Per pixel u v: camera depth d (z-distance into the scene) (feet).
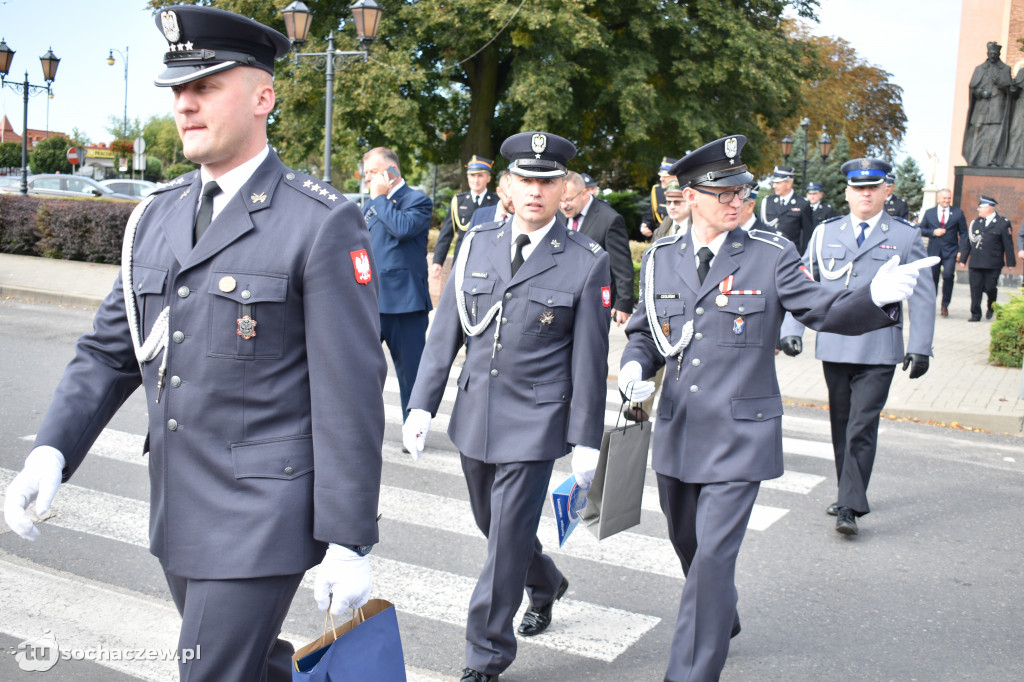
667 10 71.51
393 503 18.72
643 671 12.14
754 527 18.10
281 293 7.03
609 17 73.72
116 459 20.86
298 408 7.19
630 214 95.71
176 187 7.75
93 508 17.62
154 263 7.35
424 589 14.62
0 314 41.11
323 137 72.08
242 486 7.03
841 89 120.78
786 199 44.52
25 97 71.51
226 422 7.08
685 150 77.71
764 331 11.89
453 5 66.33
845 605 14.52
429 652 12.52
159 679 10.94
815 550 16.93
